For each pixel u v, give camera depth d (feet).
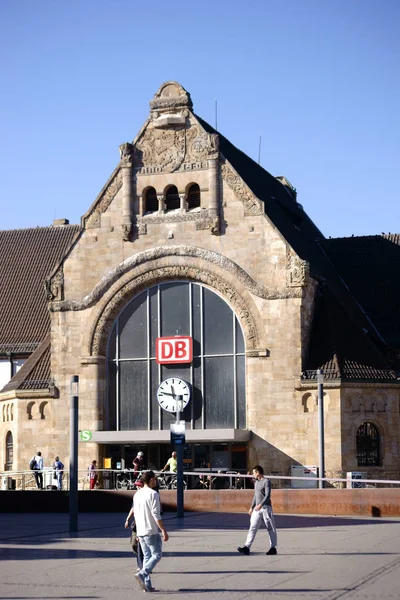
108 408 200.23
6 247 255.91
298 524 126.62
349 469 183.32
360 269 234.99
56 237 255.50
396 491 136.87
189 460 194.08
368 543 102.63
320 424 163.63
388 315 223.92
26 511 160.66
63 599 70.95
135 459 183.52
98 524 132.05
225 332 194.29
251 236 193.57
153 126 200.95
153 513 74.54
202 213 196.54
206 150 197.26
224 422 192.65
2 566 88.43
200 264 195.21
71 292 203.00
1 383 231.50
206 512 148.66
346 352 191.01
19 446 201.87
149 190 202.18
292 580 77.82
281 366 188.96
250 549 98.89
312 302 197.16
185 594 72.33
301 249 205.36
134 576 79.61
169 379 195.52
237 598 70.13
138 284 199.11
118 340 200.85
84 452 198.39
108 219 202.39
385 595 70.28
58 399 200.64
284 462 186.70
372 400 187.52
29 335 231.91
